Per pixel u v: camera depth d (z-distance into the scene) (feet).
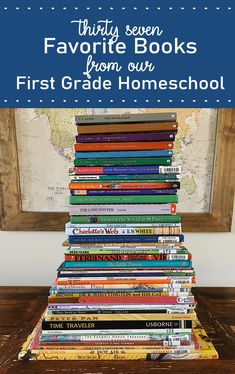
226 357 1.82
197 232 3.08
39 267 3.19
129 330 1.86
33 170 3.01
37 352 1.81
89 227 1.99
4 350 1.89
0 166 2.95
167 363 1.77
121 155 2.02
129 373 1.68
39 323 2.16
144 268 1.93
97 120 2.03
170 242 1.98
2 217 3.04
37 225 3.06
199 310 2.47
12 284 3.21
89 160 2.03
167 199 2.00
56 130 2.96
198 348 1.85
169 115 2.02
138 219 1.99
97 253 1.94
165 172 2.00
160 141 2.02
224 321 2.27
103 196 2.01
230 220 3.03
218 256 3.16
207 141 2.96
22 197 3.04
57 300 1.88
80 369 1.72
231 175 2.95
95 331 1.86
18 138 2.96
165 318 1.86
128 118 2.02
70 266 1.94
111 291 1.89
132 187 2.01
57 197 3.06
